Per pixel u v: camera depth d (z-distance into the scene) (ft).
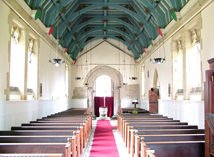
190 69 38.58
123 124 35.17
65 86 73.31
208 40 30.22
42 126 30.58
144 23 56.13
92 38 81.82
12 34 34.37
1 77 27.91
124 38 80.38
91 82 84.64
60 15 49.24
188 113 36.58
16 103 31.65
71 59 79.92
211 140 18.98
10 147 18.47
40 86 44.09
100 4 55.06
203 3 31.01
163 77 51.90
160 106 54.44
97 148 32.14
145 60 73.00
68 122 35.96
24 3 33.14
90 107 80.89
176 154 19.94
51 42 50.75
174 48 45.32
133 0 53.52
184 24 38.37
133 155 23.54
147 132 24.95
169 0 39.04
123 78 84.94
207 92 19.20
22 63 35.63
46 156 14.99
